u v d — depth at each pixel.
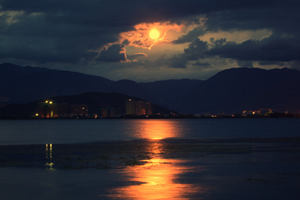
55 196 21.06
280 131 139.12
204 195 21.23
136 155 45.59
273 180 26.20
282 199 20.23
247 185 24.31
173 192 22.09
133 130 165.75
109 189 23.05
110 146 62.78
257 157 42.25
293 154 45.75
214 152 49.41
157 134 121.56
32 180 26.48
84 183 25.23
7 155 45.81
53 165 35.31
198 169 32.09
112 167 33.66
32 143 75.06
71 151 52.12
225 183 25.06
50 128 197.75
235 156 43.69
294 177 27.50
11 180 26.52
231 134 115.38
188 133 127.88
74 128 198.62
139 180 26.38
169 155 45.47
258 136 99.62
